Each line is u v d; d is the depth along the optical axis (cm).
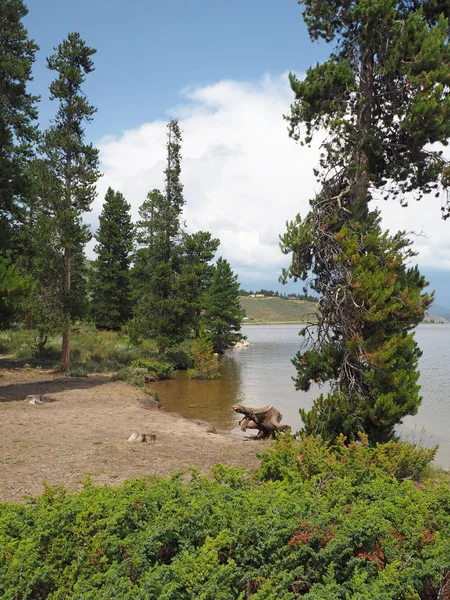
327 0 1189
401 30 1053
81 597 332
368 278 1016
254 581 394
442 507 531
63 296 2372
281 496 517
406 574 392
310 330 1167
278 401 2150
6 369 2434
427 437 1461
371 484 631
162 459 1010
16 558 365
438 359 4203
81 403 1716
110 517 439
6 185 1931
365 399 1023
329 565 405
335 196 1189
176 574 357
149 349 3700
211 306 5238
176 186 3756
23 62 2422
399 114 1102
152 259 3638
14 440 1098
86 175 2420
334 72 1124
